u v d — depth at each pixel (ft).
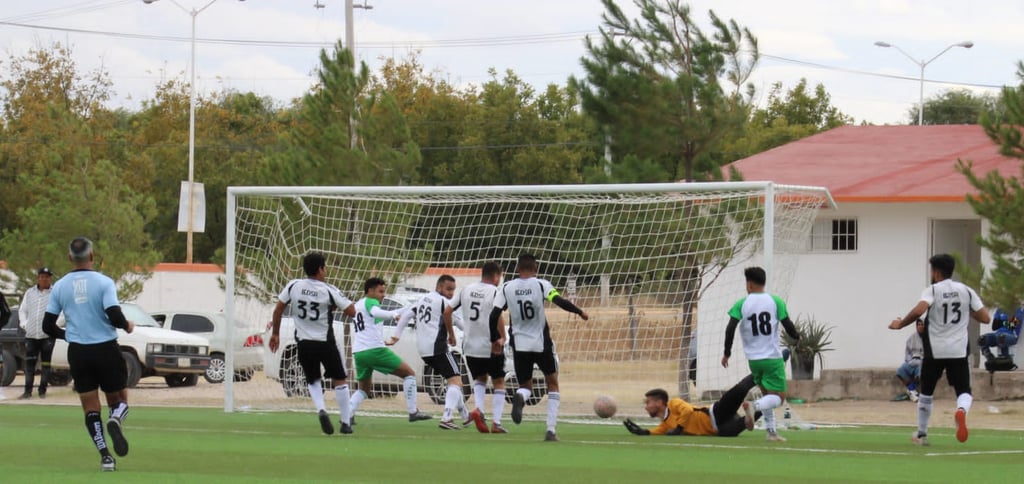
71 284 74.18
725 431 104.68
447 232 163.32
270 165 170.71
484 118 417.69
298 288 101.60
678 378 143.64
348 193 142.72
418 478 71.82
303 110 177.37
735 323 99.14
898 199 163.53
